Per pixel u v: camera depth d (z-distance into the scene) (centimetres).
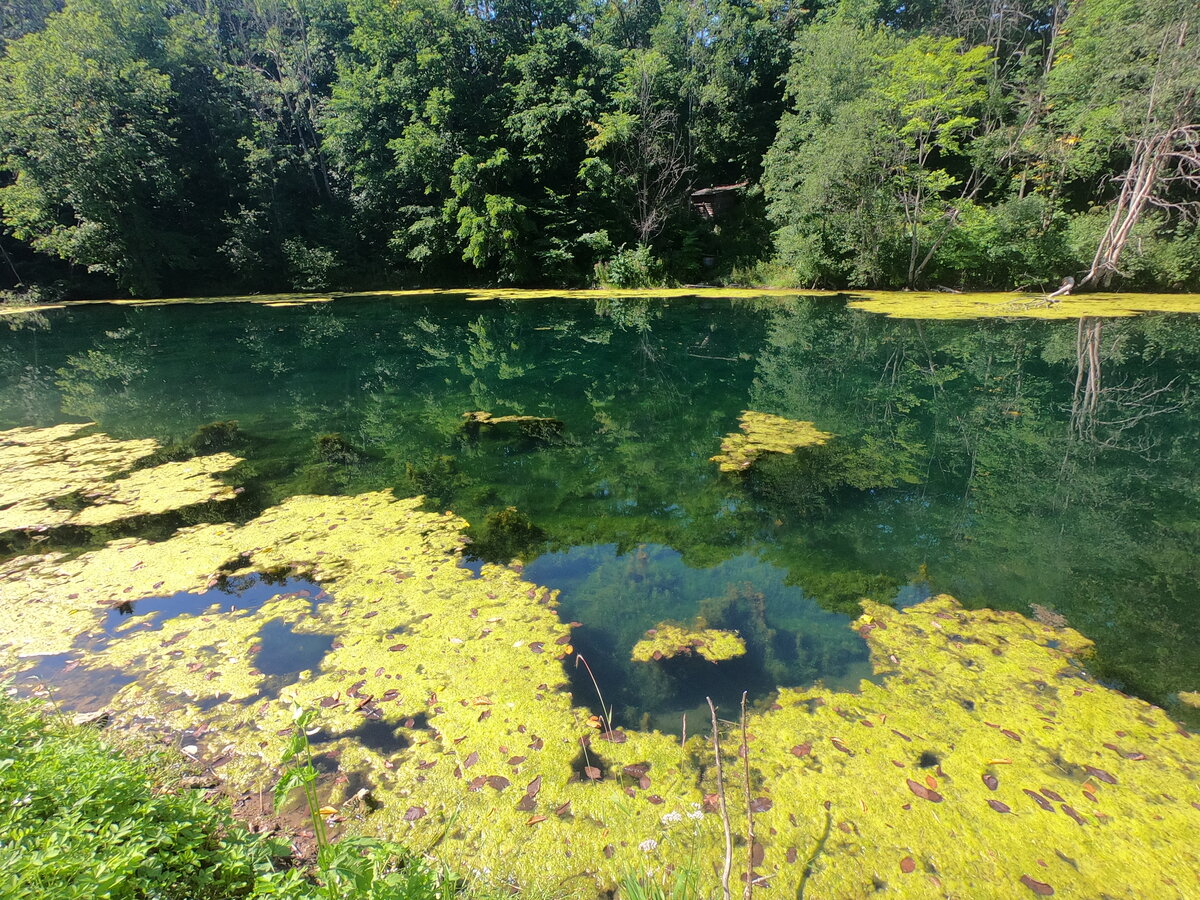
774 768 257
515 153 2359
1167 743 267
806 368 1044
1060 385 899
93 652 341
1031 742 268
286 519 508
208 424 791
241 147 2350
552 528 498
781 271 2177
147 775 236
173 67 2225
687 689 310
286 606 382
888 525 500
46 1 2281
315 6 2589
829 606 385
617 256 2338
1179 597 391
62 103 1891
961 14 2141
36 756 202
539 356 1204
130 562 438
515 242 2300
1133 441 680
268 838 212
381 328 1574
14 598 394
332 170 2705
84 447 699
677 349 1226
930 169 1966
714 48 2492
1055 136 1664
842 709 292
